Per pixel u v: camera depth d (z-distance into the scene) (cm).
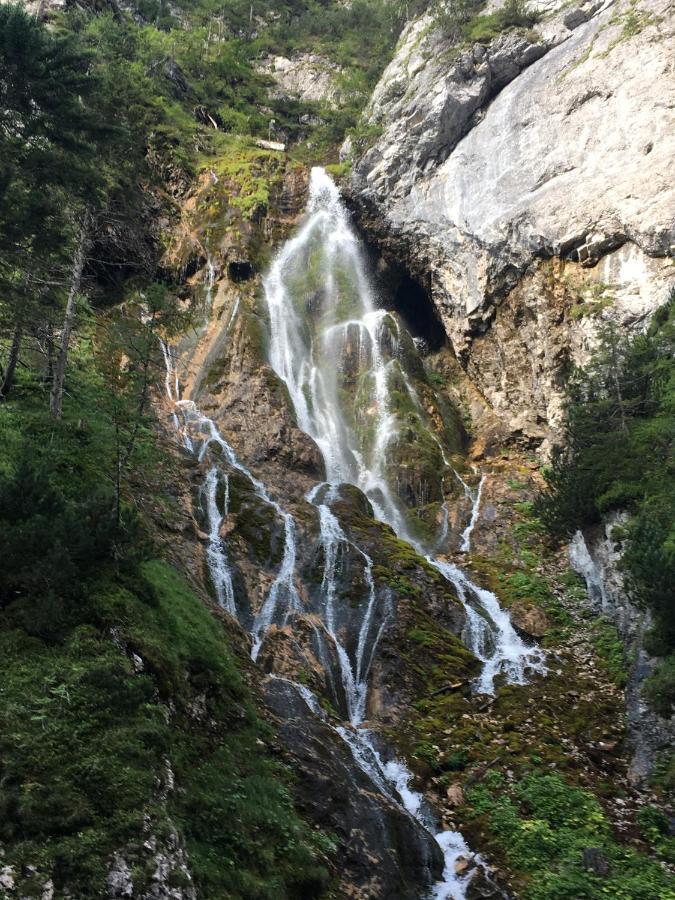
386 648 1770
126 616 1066
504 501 2611
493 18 3691
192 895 755
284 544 2050
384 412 2980
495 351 3203
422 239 3538
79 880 697
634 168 2738
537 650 1916
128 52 4709
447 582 2103
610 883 1147
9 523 1078
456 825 1319
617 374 2008
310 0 6775
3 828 707
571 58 3262
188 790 917
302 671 1574
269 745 1176
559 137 3077
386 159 3794
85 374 2088
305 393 3103
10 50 1494
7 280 1652
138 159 2208
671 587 1416
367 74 5328
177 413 2759
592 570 2081
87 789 781
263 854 927
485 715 1622
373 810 1176
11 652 911
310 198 4034
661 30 2941
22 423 1697
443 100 3553
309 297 3538
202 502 2095
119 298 3400
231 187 3956
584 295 2723
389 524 2534
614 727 1584
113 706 901
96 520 1162
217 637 1372
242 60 5741
